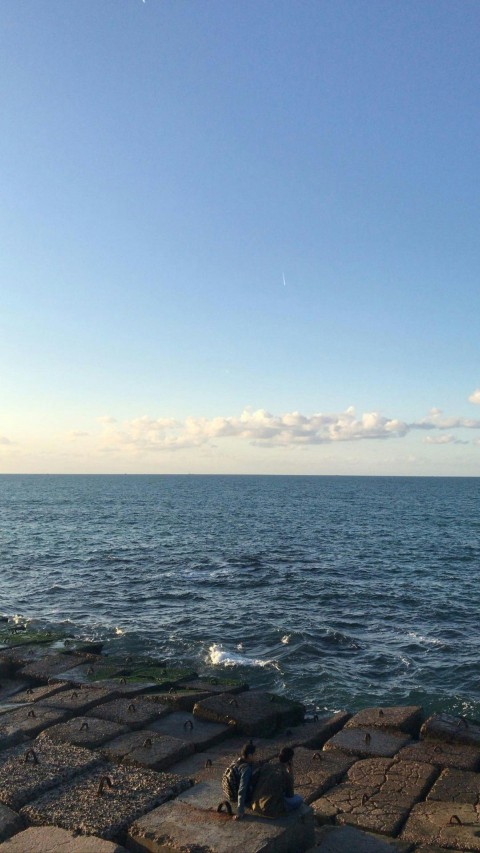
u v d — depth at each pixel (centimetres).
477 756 1052
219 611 2781
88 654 1806
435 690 1861
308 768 1012
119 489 18662
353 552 4700
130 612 2767
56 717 1198
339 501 11806
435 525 6988
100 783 815
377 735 1162
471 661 2125
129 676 1570
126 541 5319
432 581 3556
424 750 1081
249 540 5406
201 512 8825
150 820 737
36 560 4241
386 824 835
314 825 786
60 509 9438
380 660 2134
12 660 1705
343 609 2852
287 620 2628
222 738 1177
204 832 706
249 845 677
